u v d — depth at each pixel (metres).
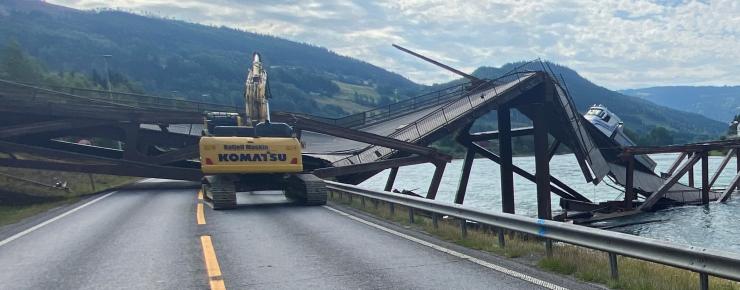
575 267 7.49
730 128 61.28
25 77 127.25
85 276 7.52
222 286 6.87
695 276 7.35
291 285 6.89
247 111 21.62
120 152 33.78
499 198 45.62
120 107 27.14
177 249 9.45
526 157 143.50
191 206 17.11
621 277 6.93
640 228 29.09
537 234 8.44
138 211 15.98
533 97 34.16
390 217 14.02
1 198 24.34
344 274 7.47
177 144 34.25
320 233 11.25
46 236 11.34
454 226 12.48
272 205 17.31
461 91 39.16
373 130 38.38
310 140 39.31
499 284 6.82
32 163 25.33
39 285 7.06
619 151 38.06
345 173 25.48
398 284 6.89
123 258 8.72
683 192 41.12
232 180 16.72
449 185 60.62
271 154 16.88
